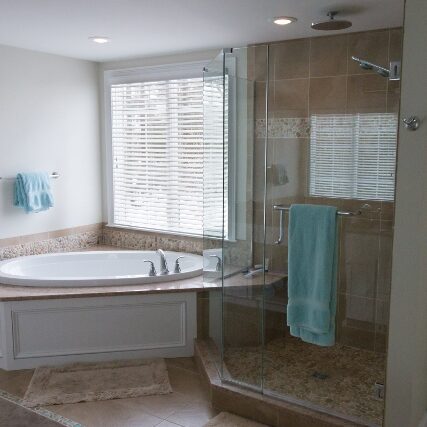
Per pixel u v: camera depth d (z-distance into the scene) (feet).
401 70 7.51
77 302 11.25
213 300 11.62
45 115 14.21
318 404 8.93
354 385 9.39
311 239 9.62
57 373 10.94
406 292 7.89
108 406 9.71
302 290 9.71
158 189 15.16
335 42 9.98
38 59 13.85
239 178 10.75
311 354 9.89
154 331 11.77
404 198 7.72
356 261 9.62
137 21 10.39
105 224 16.19
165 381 10.66
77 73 15.02
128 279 11.80
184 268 13.56
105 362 11.50
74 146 15.17
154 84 14.73
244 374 9.83
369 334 9.47
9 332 11.07
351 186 9.70
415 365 8.04
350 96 9.73
